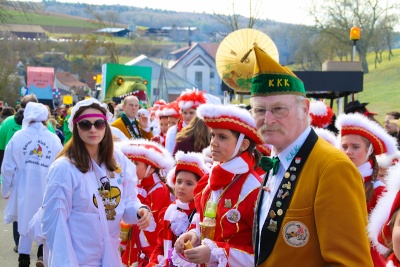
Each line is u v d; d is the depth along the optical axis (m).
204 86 60.03
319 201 2.90
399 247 2.60
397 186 2.80
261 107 3.14
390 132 9.69
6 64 44.03
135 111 9.42
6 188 7.92
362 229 2.85
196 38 100.31
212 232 3.88
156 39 96.00
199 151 6.60
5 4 28.06
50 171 4.46
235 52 7.03
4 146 9.63
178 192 4.85
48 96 37.28
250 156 4.03
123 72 16.20
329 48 30.98
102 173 4.58
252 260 3.73
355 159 4.78
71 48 60.69
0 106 22.64
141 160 5.53
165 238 4.87
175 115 9.08
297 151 3.11
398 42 31.83
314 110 6.76
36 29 101.12
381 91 26.19
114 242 4.59
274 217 3.04
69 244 4.32
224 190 3.94
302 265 2.97
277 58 7.12
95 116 4.50
